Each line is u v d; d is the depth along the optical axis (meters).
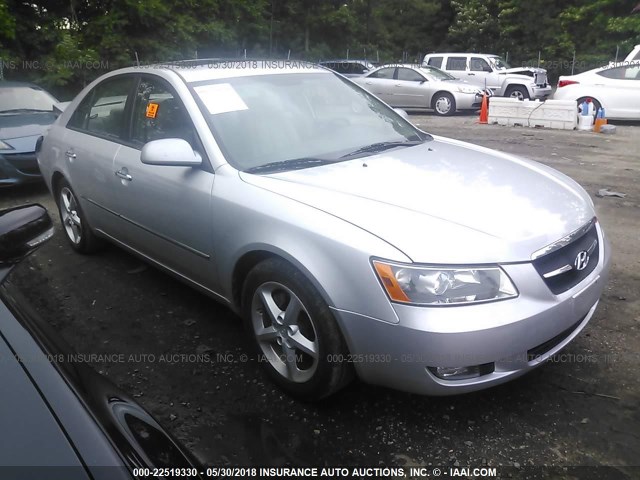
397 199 2.74
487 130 12.41
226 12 25.38
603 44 26.88
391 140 3.79
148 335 3.53
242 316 3.14
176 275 3.68
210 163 3.18
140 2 19.97
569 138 10.99
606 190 6.80
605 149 9.68
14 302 1.79
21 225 2.11
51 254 4.90
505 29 31.03
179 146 3.11
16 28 17.23
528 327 2.42
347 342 2.53
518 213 2.71
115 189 3.91
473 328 2.31
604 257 2.99
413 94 16.03
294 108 3.68
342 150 3.49
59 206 5.00
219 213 3.03
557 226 2.70
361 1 34.00
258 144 3.32
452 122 14.15
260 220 2.81
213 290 3.35
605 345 3.32
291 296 2.73
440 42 36.34
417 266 2.35
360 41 34.41
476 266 2.38
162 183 3.42
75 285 4.25
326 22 30.78
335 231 2.53
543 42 30.31
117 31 19.67
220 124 3.33
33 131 6.92
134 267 4.57
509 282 2.42
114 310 3.86
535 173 3.35
